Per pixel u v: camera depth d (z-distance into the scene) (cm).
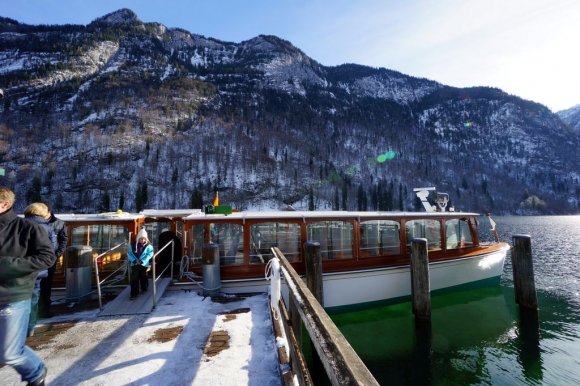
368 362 802
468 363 802
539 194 18050
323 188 13125
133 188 10981
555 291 1443
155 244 977
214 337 474
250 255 842
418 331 910
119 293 716
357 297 929
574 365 798
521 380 741
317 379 741
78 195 10294
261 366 387
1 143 12219
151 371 376
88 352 425
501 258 1212
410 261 977
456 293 1100
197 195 10162
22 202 9544
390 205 12494
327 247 916
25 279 256
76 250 662
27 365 267
